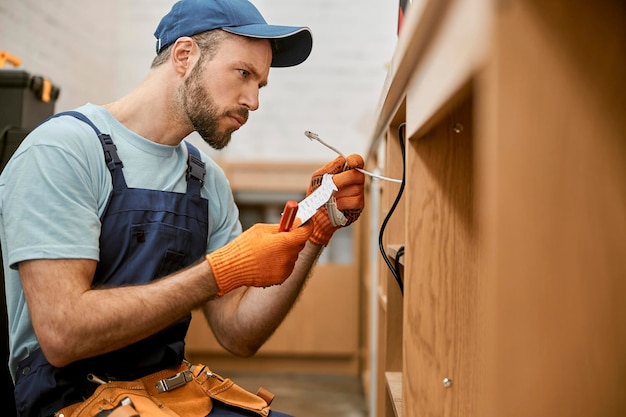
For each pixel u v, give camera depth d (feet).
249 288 4.22
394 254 3.94
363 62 13.48
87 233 3.17
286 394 9.93
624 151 1.51
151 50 12.80
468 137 3.14
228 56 3.55
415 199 3.15
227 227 4.25
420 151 3.16
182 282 3.05
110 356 3.35
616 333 1.52
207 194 4.10
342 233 11.10
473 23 1.68
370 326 8.17
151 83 3.76
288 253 3.20
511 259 1.51
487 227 1.57
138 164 3.63
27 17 9.34
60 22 10.38
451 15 1.97
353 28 13.44
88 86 11.53
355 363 10.96
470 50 1.70
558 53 1.51
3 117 5.41
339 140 13.58
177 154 3.92
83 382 3.27
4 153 4.70
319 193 3.45
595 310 1.51
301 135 13.53
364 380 9.93
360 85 13.51
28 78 5.44
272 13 13.39
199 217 3.84
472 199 3.13
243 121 3.71
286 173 10.89
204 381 3.70
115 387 3.20
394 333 4.54
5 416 4.24
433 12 2.09
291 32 3.60
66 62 10.65
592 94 1.52
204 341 10.79
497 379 1.52
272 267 3.15
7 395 4.25
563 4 1.52
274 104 13.51
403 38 2.60
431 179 3.15
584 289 1.52
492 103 1.53
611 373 1.53
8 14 8.82
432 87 2.34
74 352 2.93
